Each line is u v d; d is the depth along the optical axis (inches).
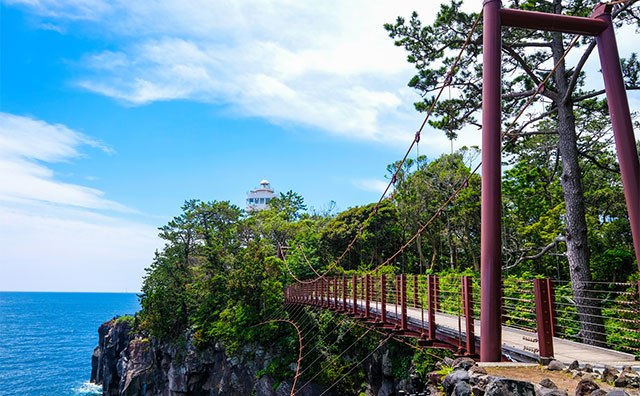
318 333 1412.4
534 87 743.1
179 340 1841.8
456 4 740.0
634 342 511.5
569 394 198.7
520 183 1242.6
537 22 316.8
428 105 806.5
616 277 759.1
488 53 313.7
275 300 1663.4
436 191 1614.2
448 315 668.7
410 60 807.1
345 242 1879.9
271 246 2140.7
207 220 2293.3
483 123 306.8
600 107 769.6
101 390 2463.1
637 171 286.5
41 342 4505.4
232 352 1594.5
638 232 278.4
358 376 1205.7
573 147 671.8
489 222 291.3
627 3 642.8
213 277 1910.7
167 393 1876.2
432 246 1747.0
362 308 779.4
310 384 1339.8
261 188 4530.0
